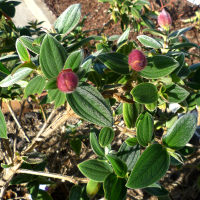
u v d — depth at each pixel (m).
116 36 0.43
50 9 1.04
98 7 1.09
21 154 0.31
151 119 0.24
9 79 0.22
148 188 0.30
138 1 0.48
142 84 0.22
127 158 0.27
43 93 0.38
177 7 1.12
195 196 0.54
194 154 0.53
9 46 0.33
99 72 0.27
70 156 0.53
